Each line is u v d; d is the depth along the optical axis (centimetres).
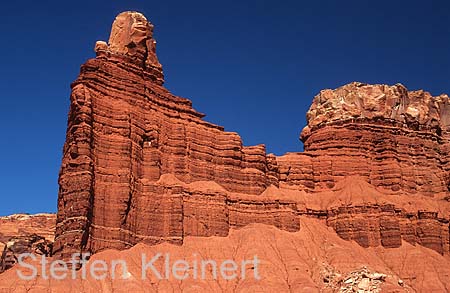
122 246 9081
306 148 12769
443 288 10006
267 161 11781
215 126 11188
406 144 12631
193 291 8762
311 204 11700
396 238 10894
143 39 10669
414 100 13238
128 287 8425
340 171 12169
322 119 12794
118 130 9688
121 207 9225
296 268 9662
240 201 10706
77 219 8694
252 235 10138
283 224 10656
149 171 9988
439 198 12456
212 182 10694
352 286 9500
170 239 9625
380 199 11519
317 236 10881
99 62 9981
